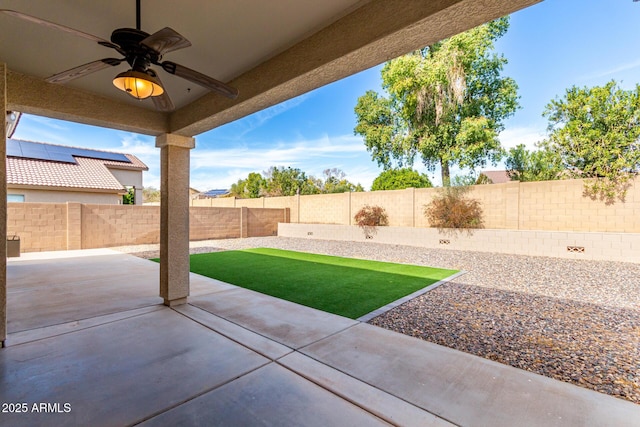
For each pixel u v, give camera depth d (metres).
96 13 2.57
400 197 13.21
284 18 2.64
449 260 8.89
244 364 2.88
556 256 9.11
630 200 8.43
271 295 5.27
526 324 3.94
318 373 2.72
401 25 2.25
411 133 15.11
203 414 2.17
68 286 5.81
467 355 3.08
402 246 12.21
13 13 1.86
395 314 4.30
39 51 3.13
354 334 3.59
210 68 3.53
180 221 4.71
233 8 2.50
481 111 13.77
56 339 3.42
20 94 3.57
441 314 4.30
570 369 2.83
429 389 2.48
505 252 10.03
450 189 11.61
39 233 10.41
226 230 15.55
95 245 11.51
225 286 5.85
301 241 14.27
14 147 15.10
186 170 4.80
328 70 2.86
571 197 9.29
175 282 4.64
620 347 3.29
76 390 2.44
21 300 4.89
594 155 8.90
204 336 3.52
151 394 2.40
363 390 2.47
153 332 3.63
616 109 8.61
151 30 2.82
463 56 12.99
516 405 2.27
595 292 5.44
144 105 4.42
